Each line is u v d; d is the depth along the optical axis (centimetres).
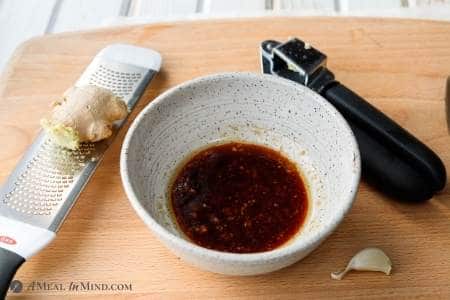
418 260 49
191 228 50
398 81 59
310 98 51
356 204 51
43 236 48
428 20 63
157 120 51
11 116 57
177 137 53
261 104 53
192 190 52
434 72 59
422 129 55
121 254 49
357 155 47
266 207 51
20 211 49
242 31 63
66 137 53
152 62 59
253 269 44
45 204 50
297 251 43
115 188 53
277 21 64
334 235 50
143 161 50
